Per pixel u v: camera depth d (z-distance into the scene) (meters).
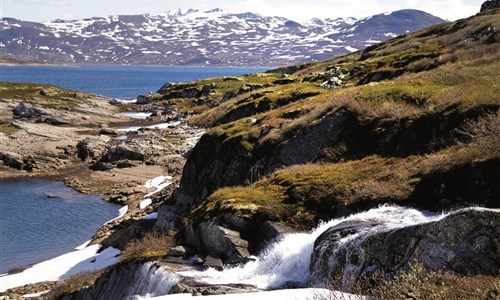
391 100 31.92
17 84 154.88
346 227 18.34
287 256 20.02
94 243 40.03
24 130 87.75
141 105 139.25
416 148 26.09
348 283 15.82
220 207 24.62
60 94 142.62
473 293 10.54
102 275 25.17
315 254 17.97
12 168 70.44
